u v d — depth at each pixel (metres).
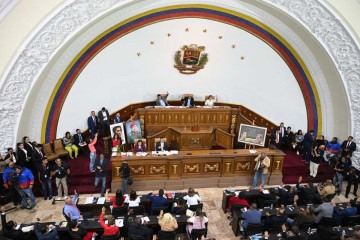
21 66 10.21
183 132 14.01
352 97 12.86
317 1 11.15
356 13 11.42
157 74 15.26
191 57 15.02
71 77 12.99
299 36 13.52
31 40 9.97
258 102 15.73
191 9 13.30
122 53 14.02
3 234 7.93
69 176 11.89
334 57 12.31
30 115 12.24
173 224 8.10
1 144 10.94
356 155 13.34
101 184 11.82
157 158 11.49
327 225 9.20
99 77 13.95
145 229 7.82
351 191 12.52
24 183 10.11
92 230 8.26
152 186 11.76
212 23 13.95
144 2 12.47
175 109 14.80
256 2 12.39
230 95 16.08
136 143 12.37
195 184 12.03
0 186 10.75
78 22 10.23
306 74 14.36
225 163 12.01
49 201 11.01
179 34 14.23
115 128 13.34
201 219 8.34
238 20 13.78
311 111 14.83
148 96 15.63
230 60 15.23
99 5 10.14
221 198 11.46
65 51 12.16
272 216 8.82
